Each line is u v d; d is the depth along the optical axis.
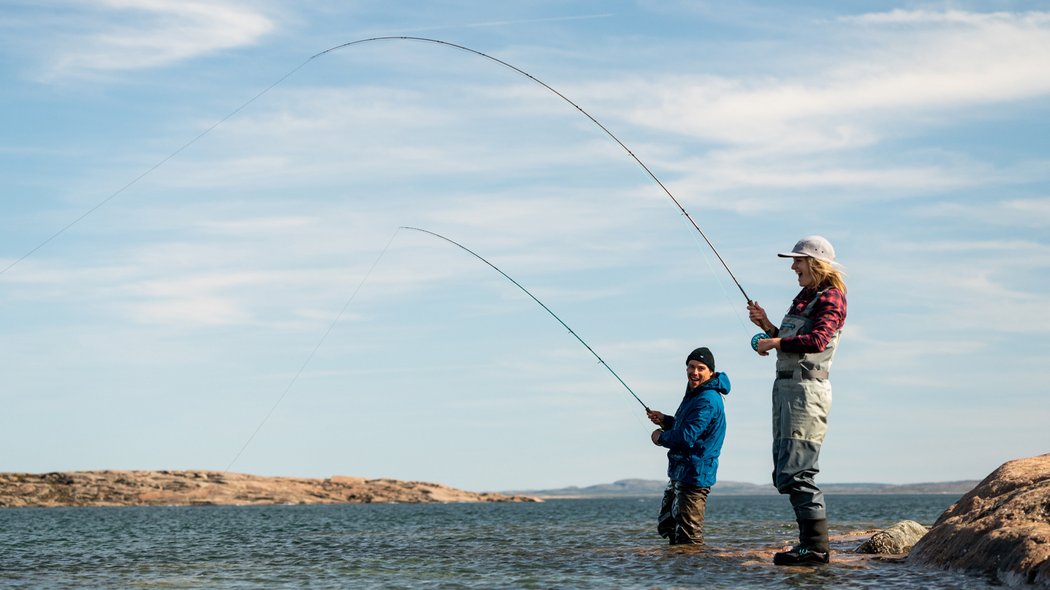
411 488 89.69
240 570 9.72
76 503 68.25
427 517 36.97
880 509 55.62
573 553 10.48
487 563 9.76
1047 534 7.00
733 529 16.95
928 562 8.08
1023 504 7.71
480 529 19.09
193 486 75.81
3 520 33.19
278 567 9.96
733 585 7.25
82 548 14.10
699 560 8.97
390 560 10.46
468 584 8.01
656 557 9.40
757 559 8.85
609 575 8.22
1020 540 7.09
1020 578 6.75
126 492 70.38
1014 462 8.87
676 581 7.61
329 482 85.44
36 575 9.45
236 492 76.06
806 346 7.91
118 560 11.38
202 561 11.03
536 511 51.97
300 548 13.12
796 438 8.11
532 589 7.53
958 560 7.68
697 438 10.11
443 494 91.19
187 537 17.84
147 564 10.68
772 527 17.98
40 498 68.00
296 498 78.56
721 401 10.17
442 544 13.21
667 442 10.18
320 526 24.41
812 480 8.24
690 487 10.27
